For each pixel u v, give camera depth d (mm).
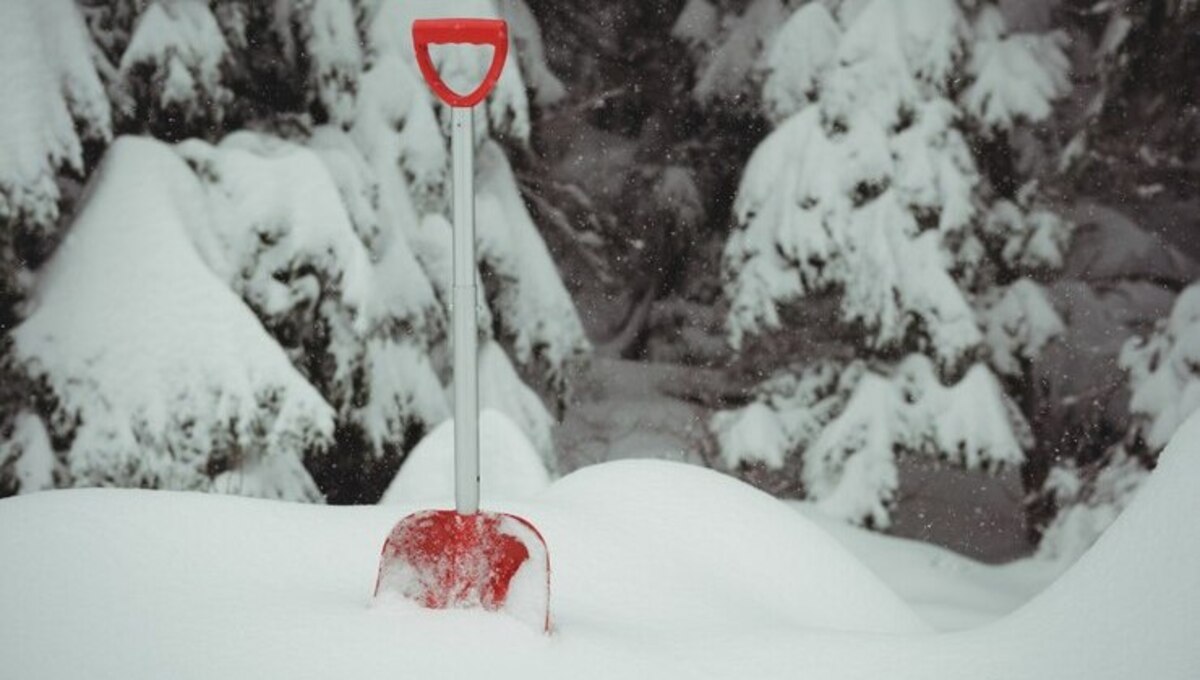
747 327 11742
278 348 7582
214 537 3066
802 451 12352
